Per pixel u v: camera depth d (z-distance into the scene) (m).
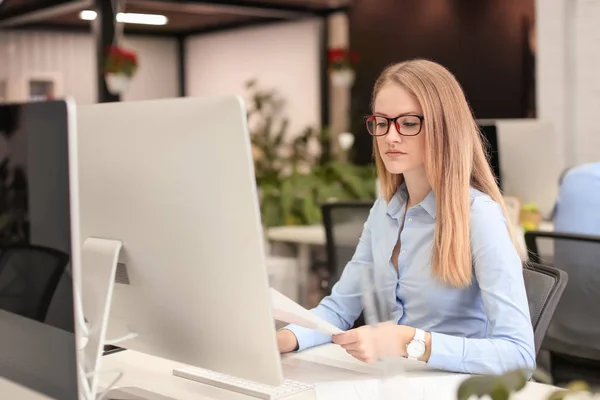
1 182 1.10
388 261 1.70
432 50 5.96
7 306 1.12
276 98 7.58
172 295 1.21
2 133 1.09
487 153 1.75
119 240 1.26
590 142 4.97
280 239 4.05
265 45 7.68
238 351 1.16
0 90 7.80
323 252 4.48
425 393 1.33
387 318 1.08
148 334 1.30
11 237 1.09
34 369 1.10
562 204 2.55
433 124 1.53
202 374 1.43
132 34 8.27
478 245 1.52
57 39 8.08
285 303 1.26
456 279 1.54
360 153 6.57
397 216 1.70
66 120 0.98
